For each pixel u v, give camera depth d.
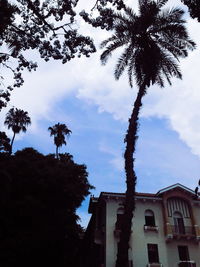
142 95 19.62
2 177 26.16
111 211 26.84
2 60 16.56
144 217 27.08
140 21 20.81
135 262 24.42
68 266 28.77
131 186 16.05
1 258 23.38
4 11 14.20
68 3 15.18
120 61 22.25
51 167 30.91
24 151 33.50
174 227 26.58
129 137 17.69
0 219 25.25
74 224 29.59
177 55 21.72
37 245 25.17
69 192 29.27
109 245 24.92
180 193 28.42
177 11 21.16
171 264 24.83
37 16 15.38
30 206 25.67
